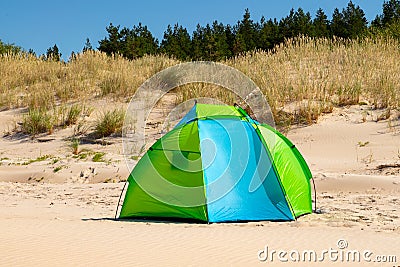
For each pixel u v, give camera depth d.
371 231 8.59
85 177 15.50
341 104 20.47
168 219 9.90
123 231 8.37
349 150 16.67
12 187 14.42
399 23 35.56
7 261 6.28
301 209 10.30
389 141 16.94
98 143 19.47
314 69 24.66
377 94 20.67
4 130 21.59
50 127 20.95
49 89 25.23
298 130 18.88
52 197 12.97
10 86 26.48
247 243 7.56
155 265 6.24
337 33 56.31
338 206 11.25
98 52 29.81
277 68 24.39
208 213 9.59
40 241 7.41
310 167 15.36
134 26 61.75
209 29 63.62
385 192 12.77
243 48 52.66
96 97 24.11
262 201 9.95
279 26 56.59
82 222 9.29
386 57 25.61
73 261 6.35
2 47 42.44
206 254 6.84
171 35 59.53
